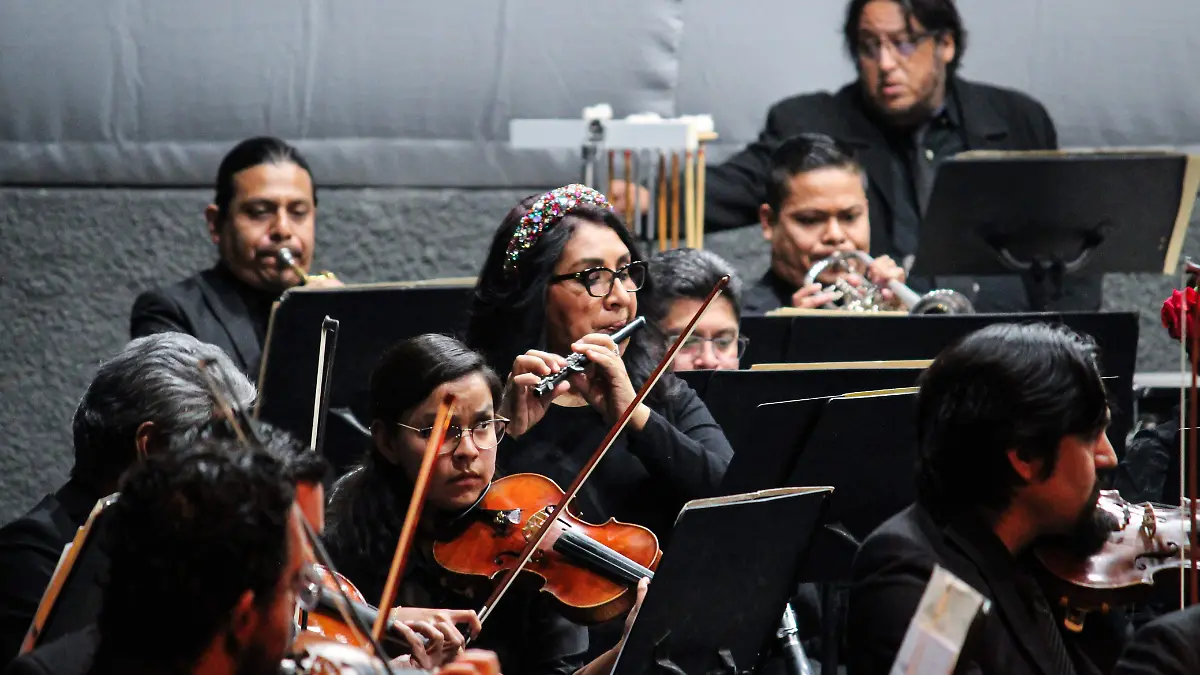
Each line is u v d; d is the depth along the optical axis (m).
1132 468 9.23
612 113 14.92
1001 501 5.77
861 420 7.67
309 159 14.82
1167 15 15.09
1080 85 15.12
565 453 8.38
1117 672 5.13
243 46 14.71
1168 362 15.74
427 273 15.03
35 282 14.87
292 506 4.44
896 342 9.88
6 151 14.70
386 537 7.50
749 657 6.78
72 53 14.62
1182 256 15.66
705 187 14.14
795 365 8.57
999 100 14.34
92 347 14.96
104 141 14.74
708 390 8.54
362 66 14.78
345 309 9.42
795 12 14.93
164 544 4.20
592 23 14.85
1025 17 15.06
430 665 6.44
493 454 7.56
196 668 4.29
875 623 5.62
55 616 5.32
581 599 7.44
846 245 12.38
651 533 7.80
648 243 13.62
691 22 14.91
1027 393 5.60
